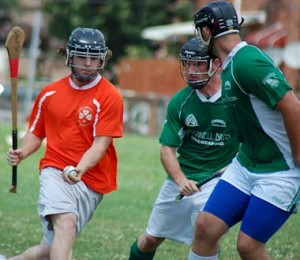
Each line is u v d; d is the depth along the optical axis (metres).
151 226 19.77
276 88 15.38
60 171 18.20
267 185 15.89
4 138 51.12
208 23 16.17
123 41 99.12
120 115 18.19
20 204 30.83
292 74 67.19
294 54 63.00
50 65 122.19
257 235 15.94
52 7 99.44
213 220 16.28
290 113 15.45
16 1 131.25
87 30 18.20
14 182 18.92
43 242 18.47
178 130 19.20
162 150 19.22
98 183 18.38
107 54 18.47
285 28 68.38
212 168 19.27
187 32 81.69
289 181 15.83
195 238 16.53
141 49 93.50
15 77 18.44
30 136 18.78
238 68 15.62
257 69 15.45
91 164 17.80
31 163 42.25
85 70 17.91
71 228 17.84
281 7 69.56
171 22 98.06
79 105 18.11
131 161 45.22
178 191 19.27
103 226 27.19
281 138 15.82
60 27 100.31
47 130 18.48
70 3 98.62
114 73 99.06
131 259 20.25
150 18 97.69
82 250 23.28
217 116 18.86
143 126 78.69
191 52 18.55
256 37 68.12
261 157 16.06
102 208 30.64
